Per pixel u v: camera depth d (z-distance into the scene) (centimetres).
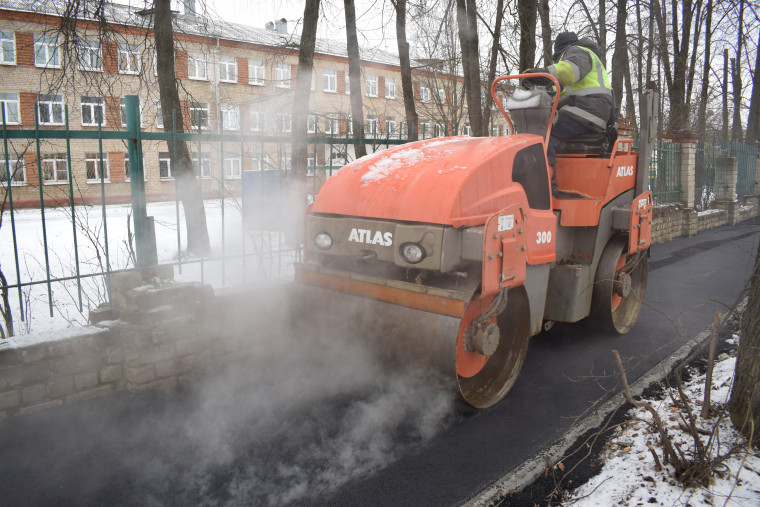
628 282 530
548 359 486
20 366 353
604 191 491
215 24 1060
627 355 492
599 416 370
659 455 305
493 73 1230
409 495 285
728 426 324
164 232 1159
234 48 3052
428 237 335
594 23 1322
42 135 367
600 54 514
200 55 2931
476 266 364
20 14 2444
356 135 576
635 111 1766
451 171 357
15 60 2481
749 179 1923
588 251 491
